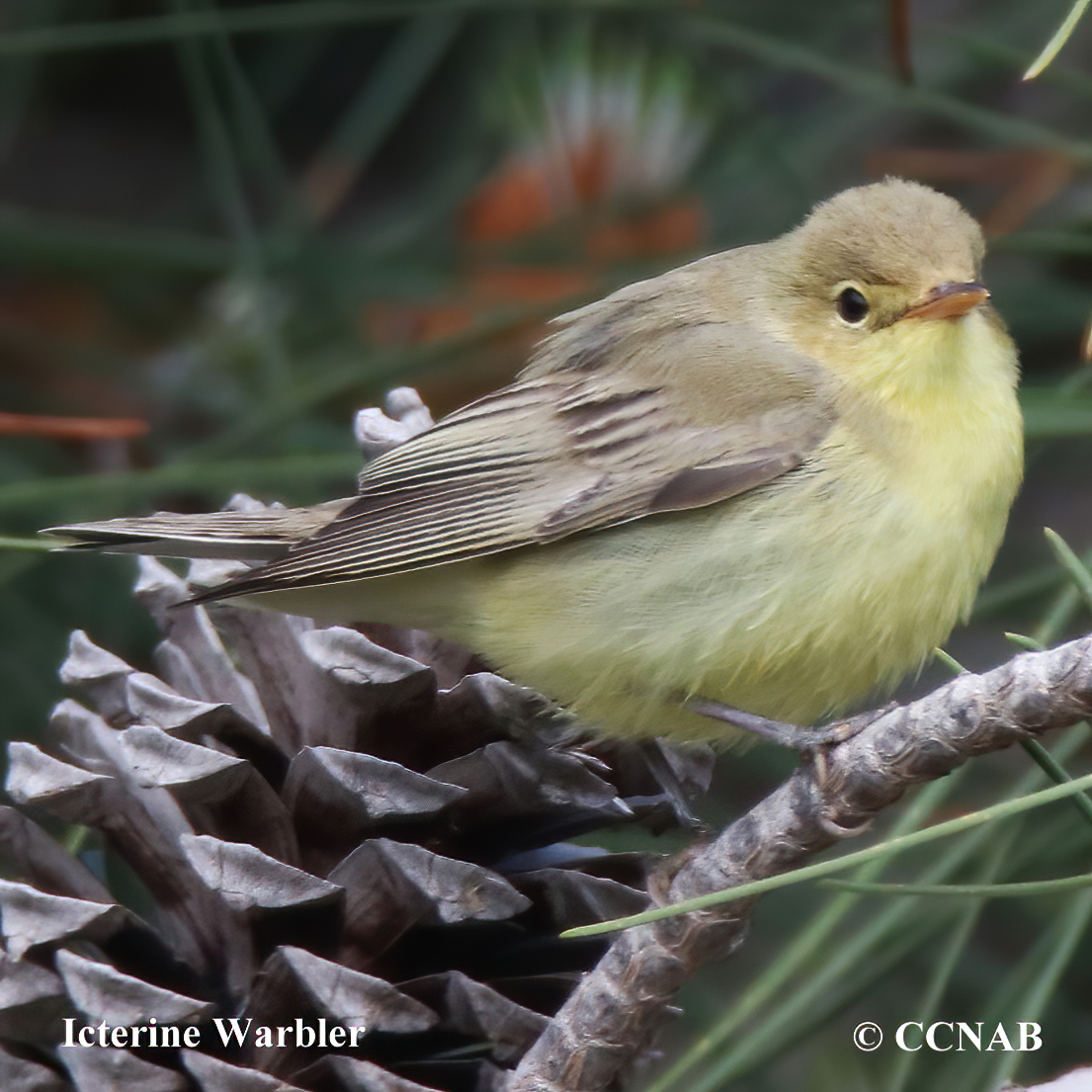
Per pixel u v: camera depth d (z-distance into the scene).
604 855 3.52
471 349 3.58
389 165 3.70
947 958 3.51
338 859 3.51
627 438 3.55
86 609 3.59
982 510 3.54
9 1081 3.50
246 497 3.56
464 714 3.51
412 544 3.54
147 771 3.50
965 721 3.48
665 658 3.54
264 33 3.64
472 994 3.50
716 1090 3.50
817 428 3.54
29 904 3.50
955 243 3.55
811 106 3.64
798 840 3.49
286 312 3.61
